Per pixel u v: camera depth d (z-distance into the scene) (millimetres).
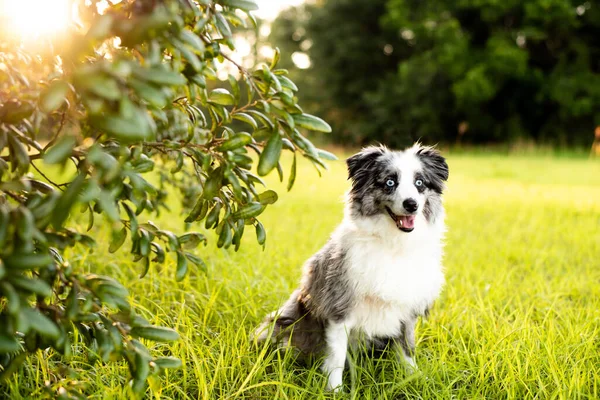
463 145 32625
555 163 20641
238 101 2391
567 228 8320
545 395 3123
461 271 5762
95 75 1686
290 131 2318
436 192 3871
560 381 3279
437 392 3201
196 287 4828
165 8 1894
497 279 5418
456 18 31438
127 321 2281
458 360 3682
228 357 3344
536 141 30781
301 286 4004
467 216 9367
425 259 3729
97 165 1873
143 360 2266
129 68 1717
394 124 32188
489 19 29391
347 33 36625
